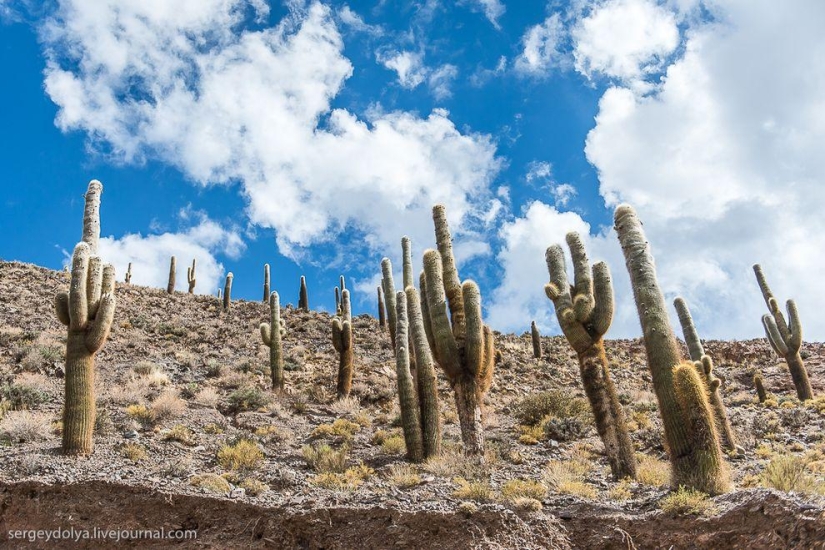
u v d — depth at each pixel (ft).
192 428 57.11
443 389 82.84
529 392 85.71
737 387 90.43
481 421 46.06
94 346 46.44
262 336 75.61
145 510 35.42
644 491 38.04
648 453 55.57
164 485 36.94
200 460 47.29
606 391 45.21
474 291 47.93
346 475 43.42
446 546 31.89
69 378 45.52
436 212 51.62
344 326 73.92
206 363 84.94
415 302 53.67
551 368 101.50
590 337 46.44
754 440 56.29
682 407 34.14
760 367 102.37
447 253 50.16
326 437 57.72
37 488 36.14
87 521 35.14
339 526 33.78
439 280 48.67
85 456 44.04
